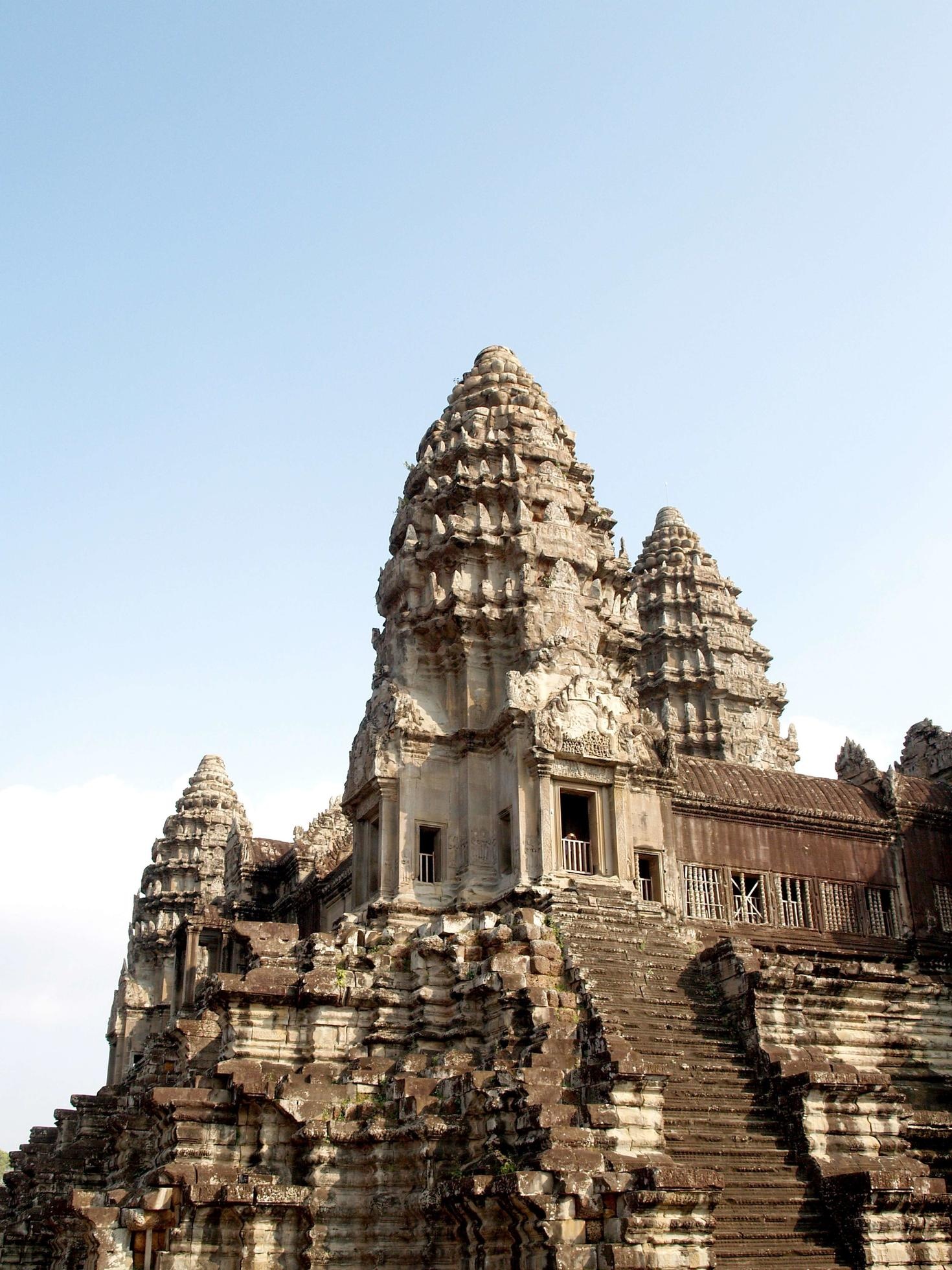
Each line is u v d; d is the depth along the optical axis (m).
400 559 51.44
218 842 84.69
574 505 51.91
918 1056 40.12
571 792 45.12
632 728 46.62
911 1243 30.08
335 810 66.94
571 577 49.12
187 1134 34.31
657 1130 30.11
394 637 50.38
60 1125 52.38
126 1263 32.22
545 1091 30.27
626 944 39.97
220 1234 32.69
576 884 42.97
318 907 60.88
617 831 44.62
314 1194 32.94
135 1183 36.53
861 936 49.41
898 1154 33.84
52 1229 37.16
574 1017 35.38
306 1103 34.34
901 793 52.53
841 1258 29.69
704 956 39.88
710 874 47.53
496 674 48.03
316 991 38.00
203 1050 40.31
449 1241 30.52
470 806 45.78
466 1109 31.48
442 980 38.75
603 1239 25.88
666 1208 25.70
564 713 44.94
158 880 83.50
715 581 81.94
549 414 55.03
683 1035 36.12
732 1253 28.62
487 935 38.66
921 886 51.28
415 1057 35.62
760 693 79.56
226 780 88.31
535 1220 26.44
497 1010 36.09
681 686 78.88
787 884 49.00
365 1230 32.75
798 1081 33.50
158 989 79.44
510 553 49.81
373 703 49.50
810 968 39.09
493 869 45.16
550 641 46.81
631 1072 30.16
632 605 52.06
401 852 45.50
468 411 54.59
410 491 54.25
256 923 41.69
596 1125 28.67
